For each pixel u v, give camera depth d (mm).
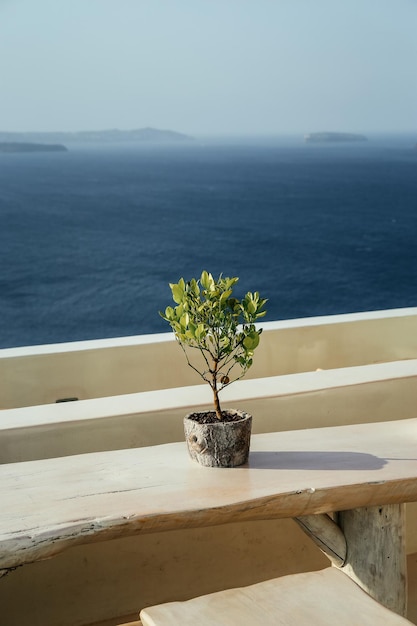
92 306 49031
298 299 51688
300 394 2242
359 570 1720
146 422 2080
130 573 2164
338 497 1544
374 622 1359
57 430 1998
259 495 1493
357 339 3324
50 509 1447
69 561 2098
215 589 2270
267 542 2326
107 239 54719
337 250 54844
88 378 2941
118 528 1401
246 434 1671
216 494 1505
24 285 50062
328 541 1730
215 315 1622
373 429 1949
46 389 2900
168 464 1686
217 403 1686
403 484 1581
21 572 2057
